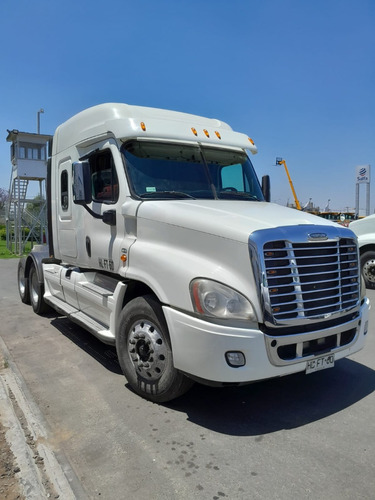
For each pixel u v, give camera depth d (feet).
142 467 10.18
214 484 9.54
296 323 11.59
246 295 11.32
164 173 15.65
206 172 16.60
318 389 14.60
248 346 11.09
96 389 14.67
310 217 13.97
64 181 20.13
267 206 15.47
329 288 12.50
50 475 9.80
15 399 13.74
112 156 15.67
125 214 14.70
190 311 11.71
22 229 84.17
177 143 16.26
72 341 20.30
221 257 11.88
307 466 10.17
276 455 10.64
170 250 13.05
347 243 13.43
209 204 14.53
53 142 21.65
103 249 16.20
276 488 9.38
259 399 13.87
